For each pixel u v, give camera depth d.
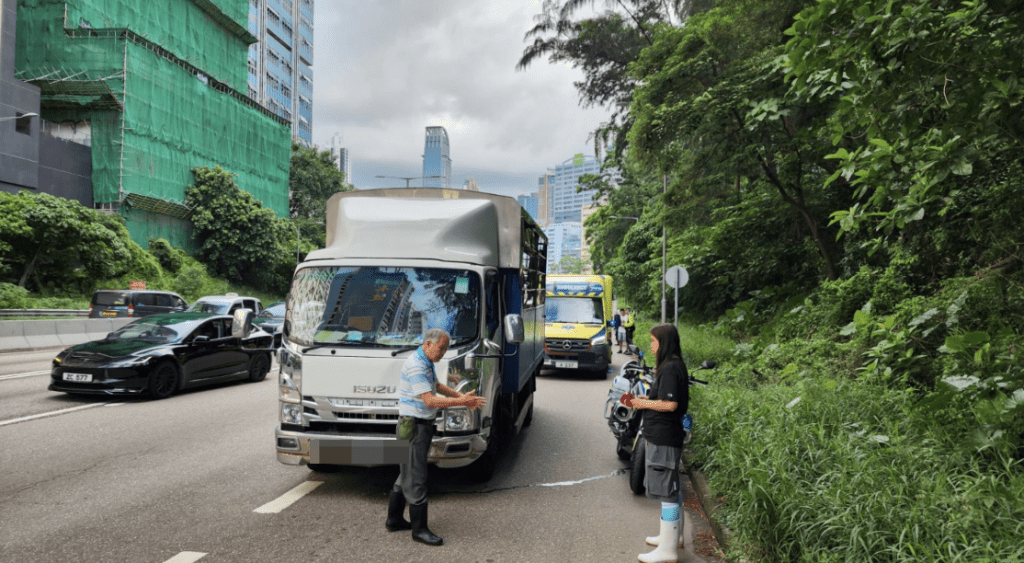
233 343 12.87
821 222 16.19
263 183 64.75
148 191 48.69
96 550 4.40
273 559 4.33
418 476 4.72
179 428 8.68
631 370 7.35
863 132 6.51
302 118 116.31
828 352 10.41
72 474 6.32
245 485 6.10
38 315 28.42
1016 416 4.51
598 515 5.45
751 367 11.85
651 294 31.95
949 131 5.26
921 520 3.68
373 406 5.54
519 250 7.07
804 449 5.28
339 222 6.68
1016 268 7.33
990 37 4.95
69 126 47.62
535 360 9.64
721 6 14.73
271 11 104.88
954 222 8.27
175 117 51.84
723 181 17.17
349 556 4.41
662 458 4.40
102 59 45.97
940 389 4.93
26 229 34.41
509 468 7.04
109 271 40.00
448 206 6.63
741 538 4.27
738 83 13.58
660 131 14.96
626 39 30.64
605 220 42.66
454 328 5.91
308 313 5.94
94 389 10.34
